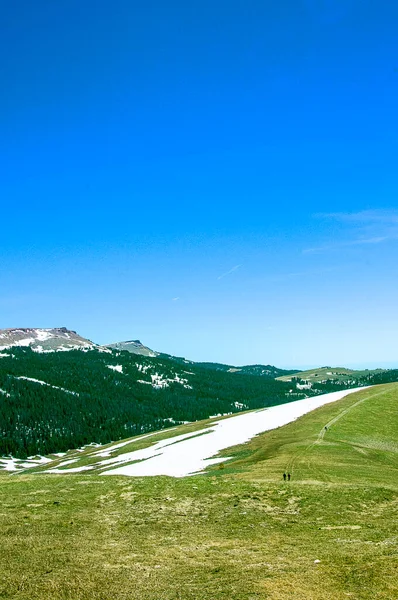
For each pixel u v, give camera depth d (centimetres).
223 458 7681
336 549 2825
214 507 3888
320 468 5678
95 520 3556
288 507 3891
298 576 2364
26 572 2442
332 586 2238
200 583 2300
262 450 7712
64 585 2264
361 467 5853
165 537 3164
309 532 3272
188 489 4441
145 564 2597
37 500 4134
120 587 2255
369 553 2698
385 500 4100
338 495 4184
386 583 2241
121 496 4241
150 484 4672
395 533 3183
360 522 3491
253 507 3878
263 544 2989
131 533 3247
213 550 2867
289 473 5350
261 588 2211
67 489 4609
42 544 2930
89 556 2727
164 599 2117
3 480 5419
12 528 3266
